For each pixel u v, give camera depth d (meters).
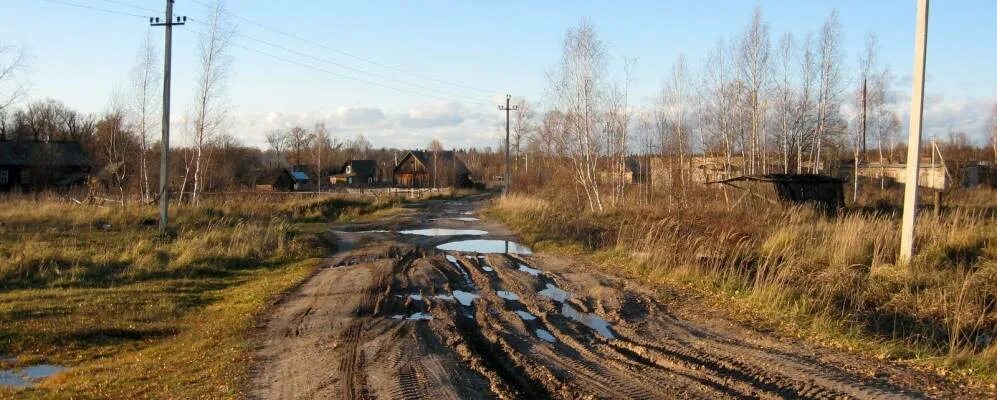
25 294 13.25
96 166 51.97
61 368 8.66
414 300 12.34
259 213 31.25
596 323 10.15
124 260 16.95
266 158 116.12
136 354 9.12
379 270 15.81
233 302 12.68
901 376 7.08
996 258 13.65
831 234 16.39
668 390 6.71
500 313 10.97
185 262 16.73
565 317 10.62
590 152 33.94
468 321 10.51
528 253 19.53
